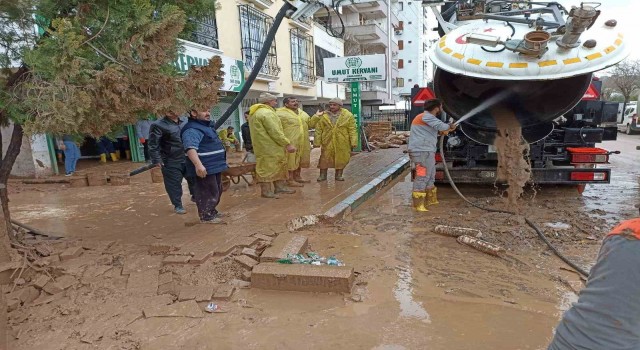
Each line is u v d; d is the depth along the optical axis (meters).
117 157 15.90
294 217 5.98
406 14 55.28
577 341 1.42
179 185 6.84
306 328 3.22
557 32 4.87
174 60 4.32
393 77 44.69
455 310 3.46
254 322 3.31
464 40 5.27
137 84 3.86
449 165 7.28
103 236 5.63
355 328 3.21
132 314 3.40
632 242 1.32
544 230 5.44
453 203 7.07
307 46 24.80
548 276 4.11
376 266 4.39
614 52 4.70
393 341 3.03
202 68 4.44
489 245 4.72
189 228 5.50
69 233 5.86
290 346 2.99
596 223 5.70
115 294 3.74
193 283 3.93
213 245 4.69
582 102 6.79
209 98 4.54
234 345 3.01
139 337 3.11
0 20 4.01
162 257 4.53
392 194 8.15
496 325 3.22
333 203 6.77
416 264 4.44
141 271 4.18
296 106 8.38
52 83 3.44
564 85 5.62
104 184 10.31
